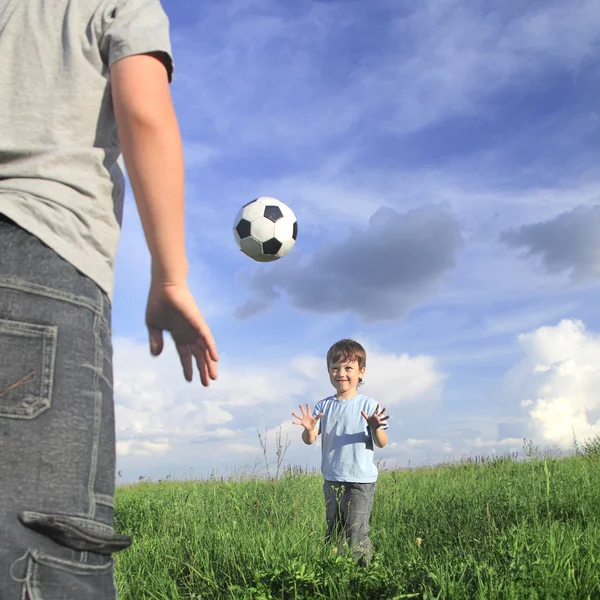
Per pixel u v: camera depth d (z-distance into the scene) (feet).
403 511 20.16
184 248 4.59
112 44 4.59
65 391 3.86
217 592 11.36
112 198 4.71
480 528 16.66
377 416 15.85
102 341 4.23
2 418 3.65
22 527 3.56
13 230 4.02
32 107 4.53
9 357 3.76
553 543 11.41
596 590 9.75
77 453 3.82
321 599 9.95
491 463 31.27
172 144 4.42
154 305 4.87
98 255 4.39
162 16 4.88
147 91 4.39
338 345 17.61
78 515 3.76
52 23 4.75
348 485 15.88
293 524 16.33
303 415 16.93
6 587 3.43
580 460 27.53
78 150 4.45
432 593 9.80
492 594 9.43
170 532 16.61
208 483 25.59
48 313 3.93
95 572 3.77
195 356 5.07
